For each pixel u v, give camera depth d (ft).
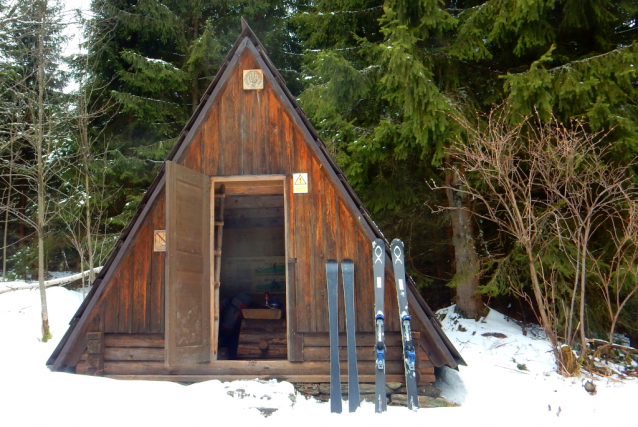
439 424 13.53
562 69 21.45
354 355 15.83
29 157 46.01
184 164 18.78
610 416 14.96
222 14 44.70
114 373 17.84
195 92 42.50
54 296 35.83
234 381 16.88
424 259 35.70
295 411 15.43
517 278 24.22
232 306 26.32
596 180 20.31
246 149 18.79
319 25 30.14
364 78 25.34
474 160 22.08
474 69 26.32
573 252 22.00
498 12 22.86
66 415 12.98
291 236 18.20
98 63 38.73
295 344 17.61
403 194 27.99
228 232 30.58
